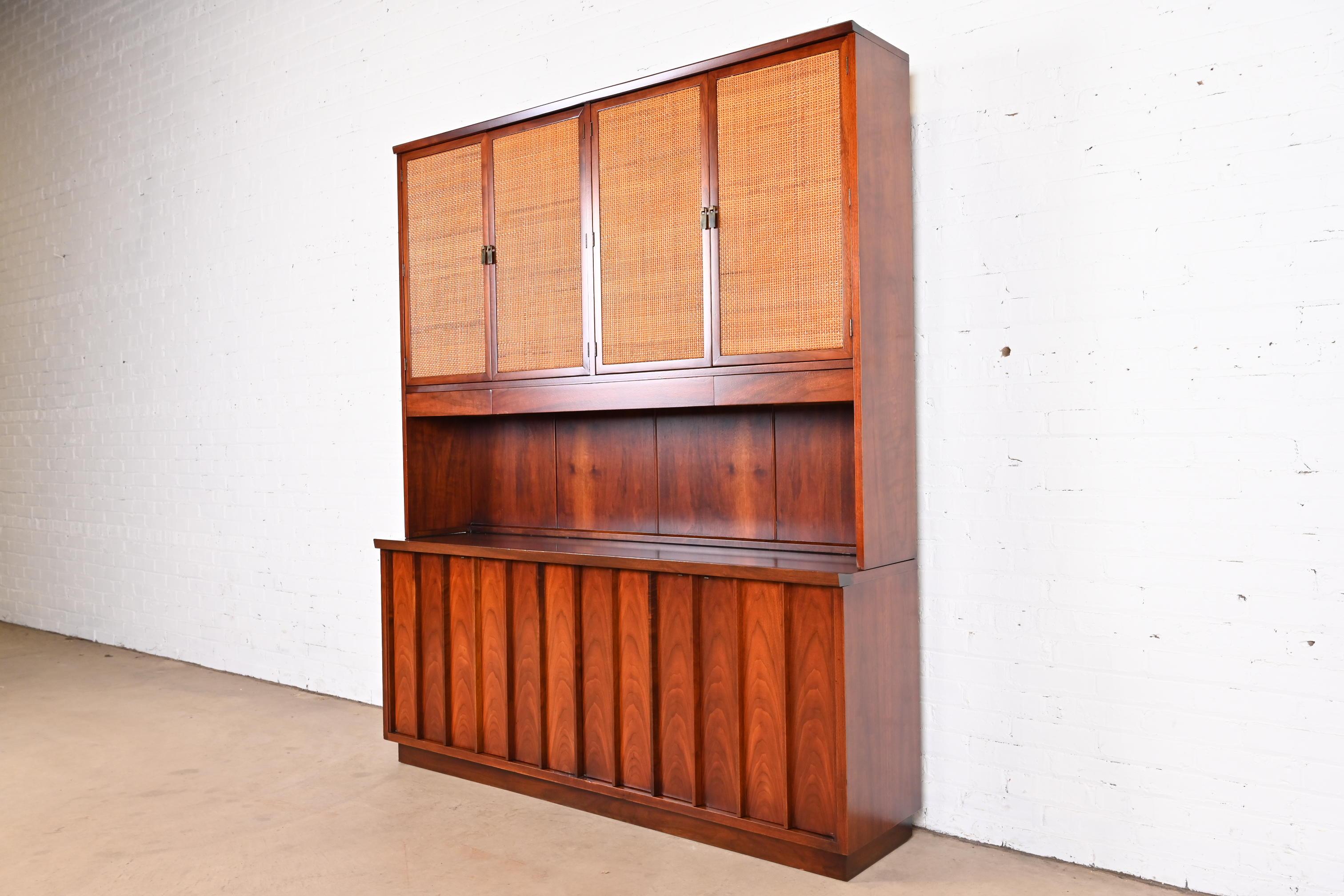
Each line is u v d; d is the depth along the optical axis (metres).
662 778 3.12
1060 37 2.85
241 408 5.24
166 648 5.75
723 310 3.03
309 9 4.86
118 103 5.88
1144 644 2.76
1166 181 2.70
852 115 2.77
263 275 5.10
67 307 6.30
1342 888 2.48
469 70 4.29
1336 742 2.49
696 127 3.08
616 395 3.29
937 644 3.11
